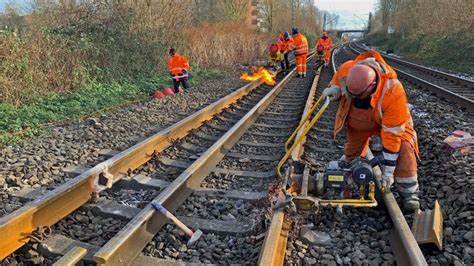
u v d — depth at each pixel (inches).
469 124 336.8
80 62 502.0
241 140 304.3
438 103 445.1
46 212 164.2
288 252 152.3
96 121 333.4
